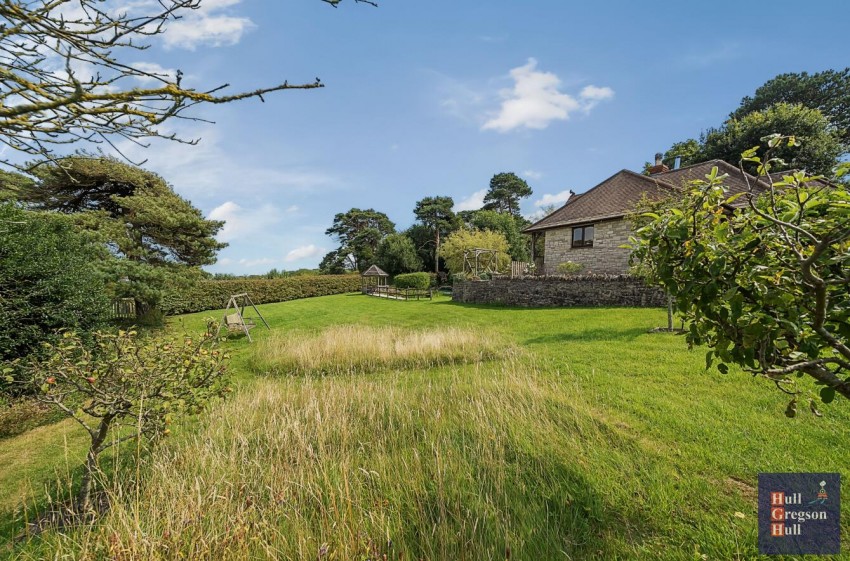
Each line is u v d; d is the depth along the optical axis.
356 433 4.07
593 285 13.85
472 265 28.08
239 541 2.31
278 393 5.35
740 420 4.05
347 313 17.58
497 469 3.26
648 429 3.97
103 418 3.21
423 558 2.42
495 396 4.82
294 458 3.61
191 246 18.25
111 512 2.68
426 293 26.45
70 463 4.25
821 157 23.48
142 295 13.59
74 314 7.84
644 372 5.73
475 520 2.69
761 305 1.71
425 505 2.91
